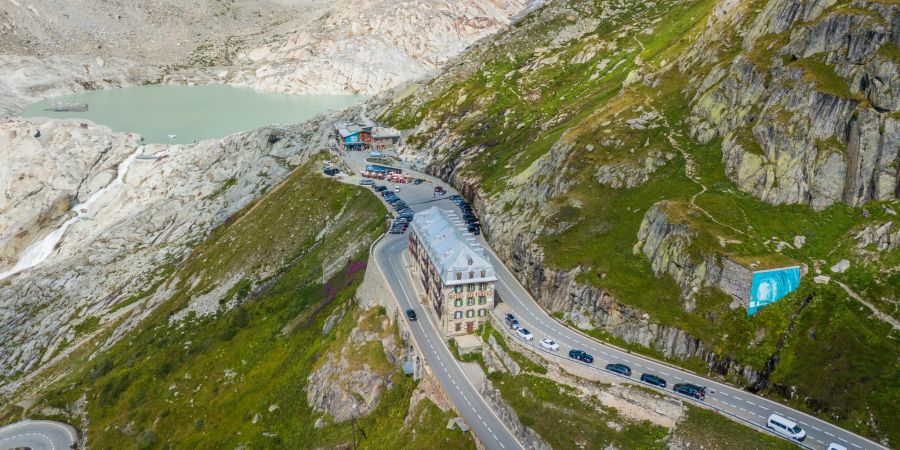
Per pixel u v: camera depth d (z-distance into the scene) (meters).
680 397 87.06
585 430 84.56
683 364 94.31
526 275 122.44
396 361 112.25
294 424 117.94
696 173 121.44
